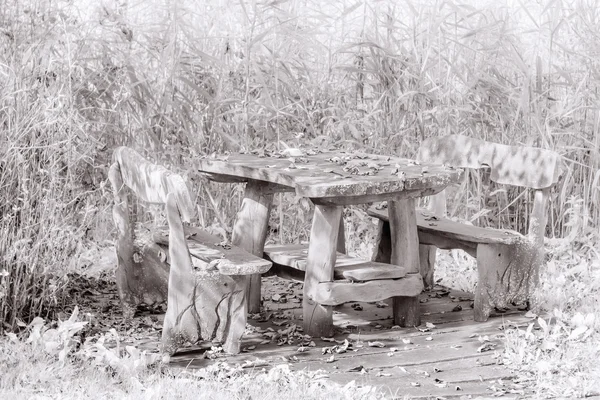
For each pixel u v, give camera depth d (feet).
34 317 18.33
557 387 15.52
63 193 20.06
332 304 18.26
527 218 26.00
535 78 27.30
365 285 18.54
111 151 24.98
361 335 18.84
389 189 18.08
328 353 17.54
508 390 15.53
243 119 26.05
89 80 25.25
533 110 26.35
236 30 27.37
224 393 14.64
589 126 26.71
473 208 26.25
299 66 28.48
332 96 27.84
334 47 28.40
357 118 27.32
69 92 21.16
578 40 27.50
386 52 26.89
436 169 19.71
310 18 29.66
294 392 14.70
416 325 19.51
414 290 19.13
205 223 26.48
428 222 21.36
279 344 18.12
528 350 17.20
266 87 25.80
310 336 18.54
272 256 20.01
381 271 18.63
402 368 16.62
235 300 17.35
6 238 18.10
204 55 26.00
